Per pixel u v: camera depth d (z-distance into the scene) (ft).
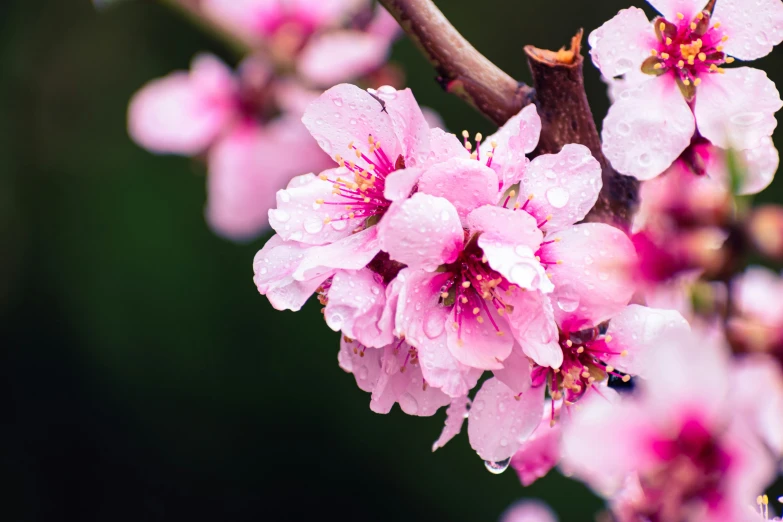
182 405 6.26
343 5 2.61
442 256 1.75
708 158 1.80
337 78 2.58
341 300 1.74
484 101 1.82
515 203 1.77
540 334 1.74
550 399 1.84
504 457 1.79
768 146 1.80
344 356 1.80
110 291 6.30
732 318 1.68
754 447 1.65
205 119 2.80
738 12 1.82
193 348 6.23
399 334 1.73
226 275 6.26
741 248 1.67
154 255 6.29
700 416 1.66
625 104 1.79
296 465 6.15
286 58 2.59
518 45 5.77
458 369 1.75
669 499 1.66
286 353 6.19
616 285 1.74
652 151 1.78
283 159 2.76
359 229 1.80
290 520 6.14
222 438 6.23
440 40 1.81
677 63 1.81
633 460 1.66
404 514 6.01
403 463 6.01
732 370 1.68
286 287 1.78
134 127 2.80
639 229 1.75
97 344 6.32
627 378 1.77
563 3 5.74
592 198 1.76
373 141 1.81
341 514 6.09
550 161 1.77
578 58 1.79
